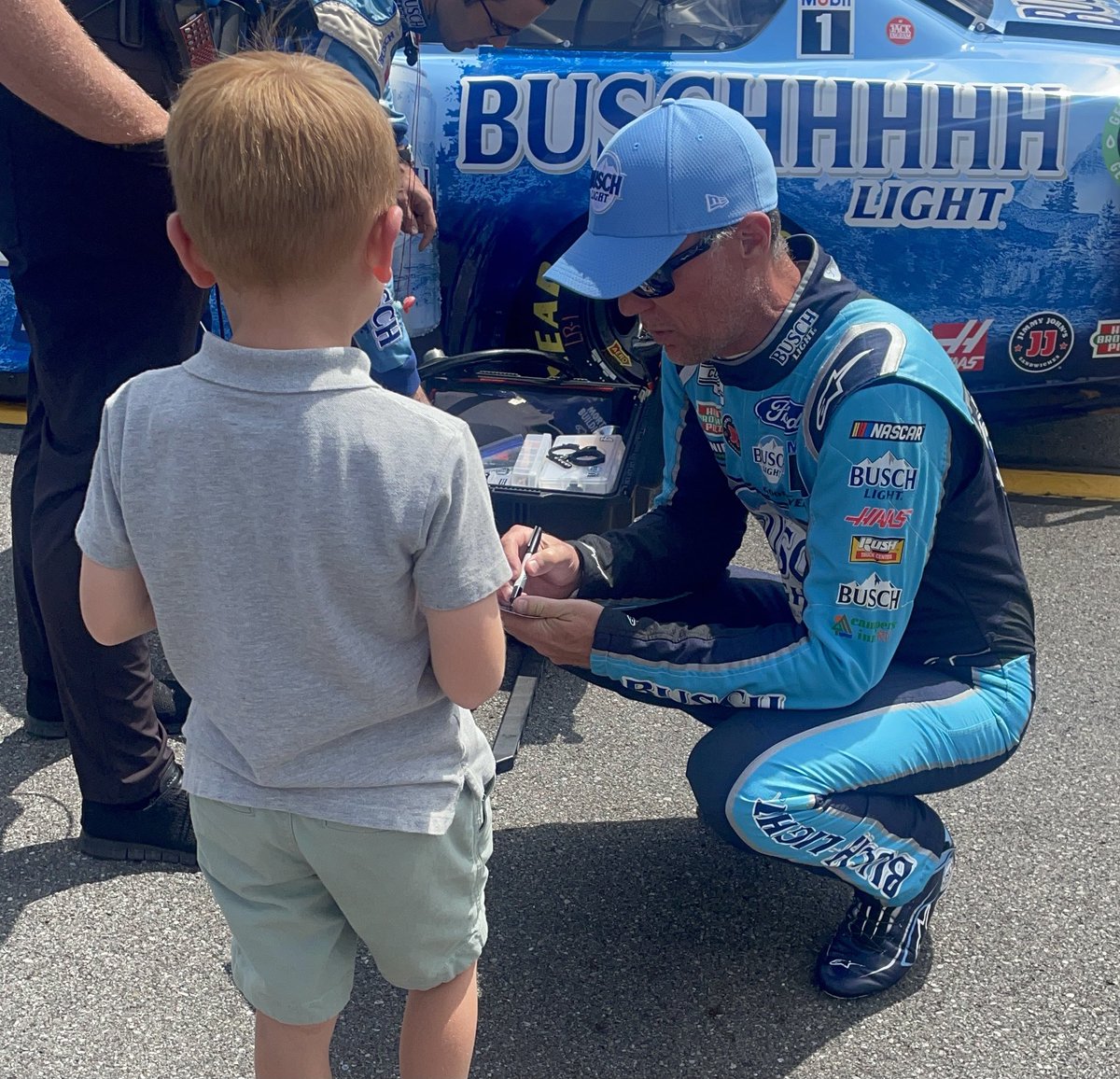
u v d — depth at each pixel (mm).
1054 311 3402
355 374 1249
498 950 2020
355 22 2201
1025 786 2451
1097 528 3518
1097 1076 1785
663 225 1715
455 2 2779
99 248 1924
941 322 3424
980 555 1872
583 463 2742
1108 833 2316
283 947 1463
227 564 1252
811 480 1868
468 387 3104
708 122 1727
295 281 1218
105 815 2188
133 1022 1881
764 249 1757
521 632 1907
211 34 1964
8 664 2836
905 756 1834
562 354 3607
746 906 2129
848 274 3410
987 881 2184
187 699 2596
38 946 2021
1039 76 3305
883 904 1910
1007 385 3488
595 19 3424
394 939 1452
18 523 2365
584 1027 1872
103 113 1722
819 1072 1796
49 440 2062
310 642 1274
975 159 3285
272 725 1309
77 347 1994
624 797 2424
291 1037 1526
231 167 1171
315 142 1178
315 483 1220
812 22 3352
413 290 3268
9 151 1860
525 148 3389
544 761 2527
